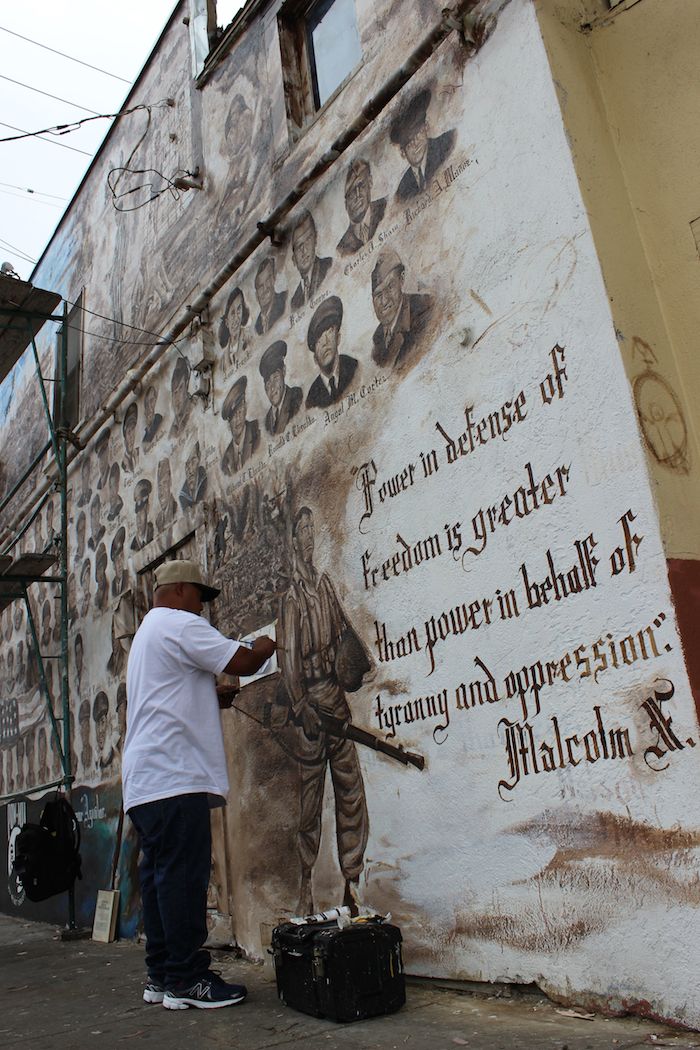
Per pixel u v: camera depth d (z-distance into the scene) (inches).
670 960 113.7
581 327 136.4
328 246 205.9
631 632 124.0
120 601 317.1
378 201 188.9
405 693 164.9
